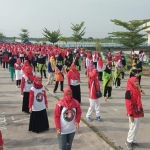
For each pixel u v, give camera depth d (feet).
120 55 61.77
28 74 31.22
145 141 23.35
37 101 25.07
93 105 28.43
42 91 25.35
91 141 23.30
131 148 21.68
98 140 23.52
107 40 179.32
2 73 68.13
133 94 20.88
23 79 31.09
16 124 28.07
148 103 37.47
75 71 34.32
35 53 80.69
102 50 152.56
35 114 25.20
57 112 17.48
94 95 28.12
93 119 29.48
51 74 50.44
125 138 24.13
